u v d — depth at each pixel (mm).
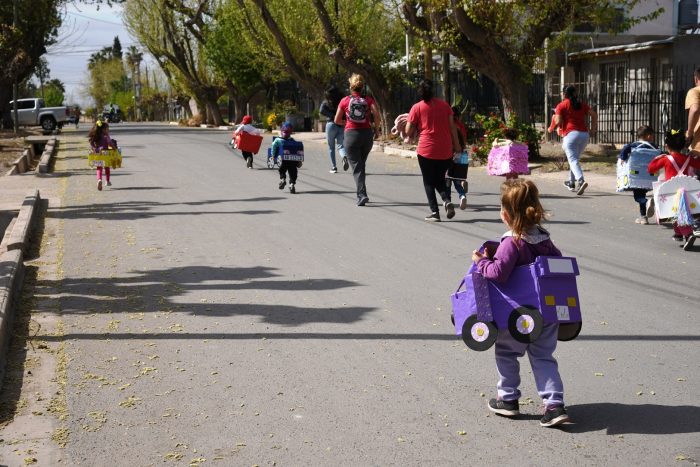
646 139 10688
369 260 8922
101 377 5480
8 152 28266
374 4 28953
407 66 28578
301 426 4629
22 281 8141
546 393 4457
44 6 40500
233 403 4992
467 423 4613
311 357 5812
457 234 10352
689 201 9062
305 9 35250
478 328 4457
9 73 39812
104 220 12102
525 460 4129
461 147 11961
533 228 4480
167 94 103312
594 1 19969
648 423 4527
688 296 7156
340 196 14250
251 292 7656
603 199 13305
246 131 19547
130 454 4320
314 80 36969
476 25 19781
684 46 22156
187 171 19547
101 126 16016
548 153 20281
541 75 27891
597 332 6195
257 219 11844
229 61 48625
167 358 5848
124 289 7875
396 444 4363
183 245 10016
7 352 6016
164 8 55000
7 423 4758
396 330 6398
